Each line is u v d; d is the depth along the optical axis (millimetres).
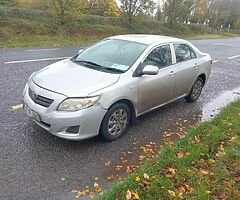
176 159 3926
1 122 5027
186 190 3373
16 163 3939
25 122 5105
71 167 3967
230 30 52188
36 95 4422
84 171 3906
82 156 4250
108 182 3711
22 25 18656
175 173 3654
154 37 6070
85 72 4832
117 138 4852
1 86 6891
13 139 4523
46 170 3855
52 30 20031
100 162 4145
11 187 3479
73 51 13961
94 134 4445
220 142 4527
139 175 3578
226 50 18781
